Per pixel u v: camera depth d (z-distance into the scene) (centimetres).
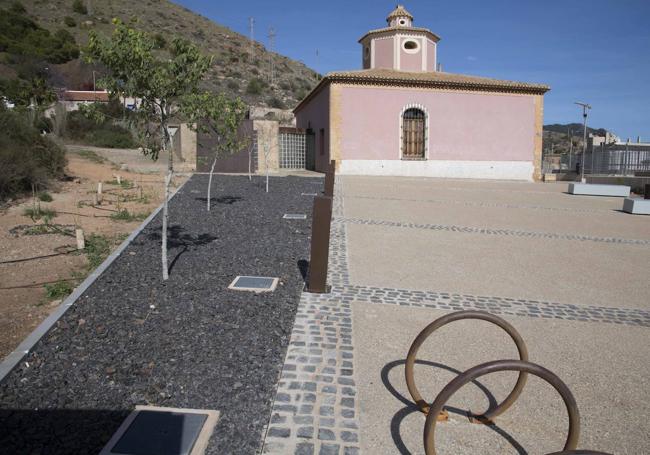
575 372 415
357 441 307
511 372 413
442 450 306
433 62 3062
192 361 397
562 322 535
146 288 568
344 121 2575
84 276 648
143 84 561
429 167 2700
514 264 787
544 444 316
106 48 531
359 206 1359
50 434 302
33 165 1332
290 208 1223
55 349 412
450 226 1106
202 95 600
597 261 835
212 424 312
